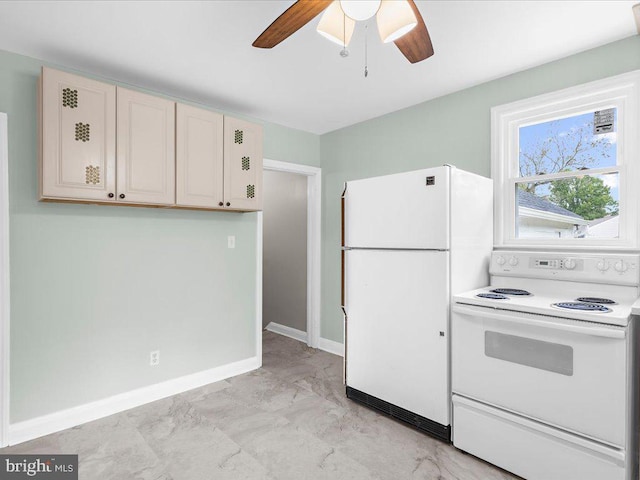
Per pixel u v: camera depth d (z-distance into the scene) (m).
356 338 2.54
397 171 3.16
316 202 3.87
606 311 1.62
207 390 2.84
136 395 2.57
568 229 2.31
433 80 2.56
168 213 2.78
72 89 2.10
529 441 1.73
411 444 2.08
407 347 2.23
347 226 2.60
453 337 2.02
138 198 2.34
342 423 2.31
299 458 1.95
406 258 2.23
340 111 3.18
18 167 2.13
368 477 1.80
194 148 2.61
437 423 2.09
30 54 2.17
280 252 4.55
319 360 3.55
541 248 2.35
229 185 2.81
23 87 2.17
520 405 1.77
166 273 2.76
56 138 2.04
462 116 2.72
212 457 1.96
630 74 1.99
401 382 2.26
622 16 1.81
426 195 2.13
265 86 2.66
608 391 1.52
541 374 1.70
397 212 2.28
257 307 3.36
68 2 1.68
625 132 2.07
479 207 2.35
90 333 2.39
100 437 2.16
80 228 2.36
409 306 2.21
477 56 2.22
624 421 1.49
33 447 2.06
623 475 1.48
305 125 3.58
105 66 2.34
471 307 1.96
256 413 2.45
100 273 2.44
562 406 1.64
